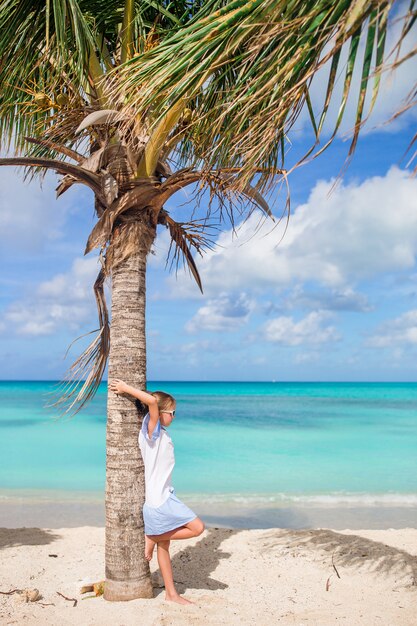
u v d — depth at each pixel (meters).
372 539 6.11
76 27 4.32
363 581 4.81
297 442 18.08
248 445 17.31
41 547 5.73
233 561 5.37
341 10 2.53
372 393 73.25
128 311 4.43
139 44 5.00
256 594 4.52
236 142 3.33
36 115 5.23
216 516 8.30
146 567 4.34
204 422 26.09
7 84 4.84
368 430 21.91
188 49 2.96
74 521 7.86
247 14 2.82
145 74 3.14
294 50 2.81
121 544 4.25
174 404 4.45
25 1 4.62
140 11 5.16
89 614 3.94
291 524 7.84
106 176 4.43
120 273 4.47
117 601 4.20
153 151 4.35
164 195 4.53
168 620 3.81
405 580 4.81
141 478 4.33
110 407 4.39
